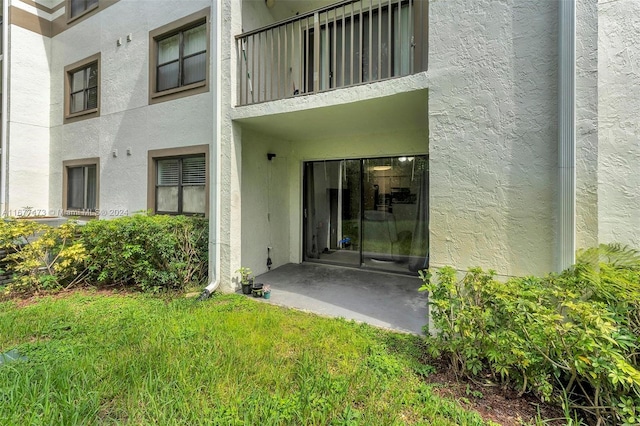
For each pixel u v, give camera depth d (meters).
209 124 6.05
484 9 3.33
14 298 4.97
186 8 6.30
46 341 3.42
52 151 9.02
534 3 3.10
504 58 3.24
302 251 7.60
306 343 3.40
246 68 5.42
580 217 2.96
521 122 3.17
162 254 5.25
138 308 4.48
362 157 6.76
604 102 3.29
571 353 2.26
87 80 8.32
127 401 2.36
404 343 3.49
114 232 5.48
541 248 3.10
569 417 2.24
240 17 5.42
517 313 2.48
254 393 2.49
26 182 8.67
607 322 2.15
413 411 2.35
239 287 5.46
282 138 7.09
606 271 2.79
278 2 6.44
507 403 2.47
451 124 3.51
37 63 8.83
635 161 3.17
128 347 3.20
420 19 4.23
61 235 5.68
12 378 2.60
